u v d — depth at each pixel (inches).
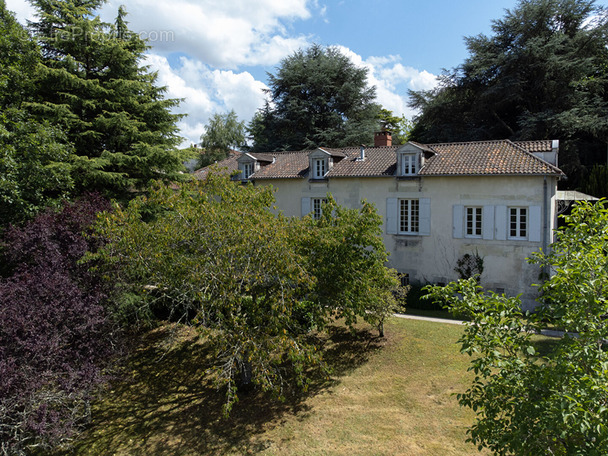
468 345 223.1
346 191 925.8
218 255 420.2
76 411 414.9
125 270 484.1
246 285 424.8
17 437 341.4
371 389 487.8
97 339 424.8
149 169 805.9
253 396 497.7
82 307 402.3
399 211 860.6
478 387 242.4
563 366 192.9
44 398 348.2
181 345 637.9
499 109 1376.7
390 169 879.1
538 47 1236.5
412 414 432.5
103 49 780.0
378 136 1112.2
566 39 1264.8
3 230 595.5
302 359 422.9
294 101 1692.9
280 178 1003.9
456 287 245.6
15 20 733.9
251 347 412.2
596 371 184.1
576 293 204.1
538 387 201.6
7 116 652.7
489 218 767.7
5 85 665.0
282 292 419.8
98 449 415.8
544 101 1288.1
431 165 834.2
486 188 767.7
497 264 765.9
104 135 794.8
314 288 492.1
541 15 1290.6
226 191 507.2
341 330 649.0
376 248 528.7
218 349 420.5
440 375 500.1
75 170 724.7
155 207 742.5
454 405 438.6
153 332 690.2
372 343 598.5
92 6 849.5
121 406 496.4
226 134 1955.0
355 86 1739.7
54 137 679.1
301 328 483.5
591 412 179.0
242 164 1098.7
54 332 375.9
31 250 480.7
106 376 428.1
